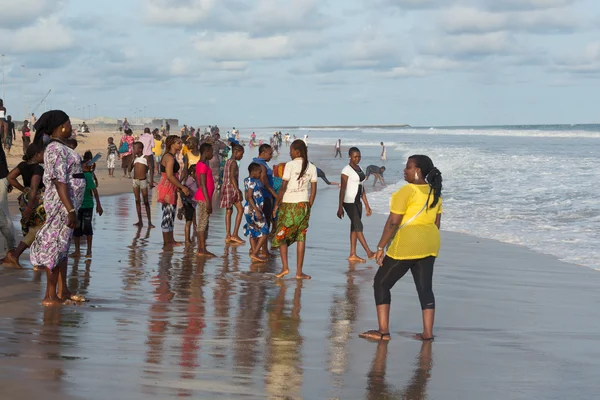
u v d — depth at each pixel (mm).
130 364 5277
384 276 6598
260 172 10945
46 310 7094
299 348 6094
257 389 4871
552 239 13836
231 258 11047
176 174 12094
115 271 9516
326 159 49188
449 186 24375
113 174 28953
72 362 5234
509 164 32438
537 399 4938
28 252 10594
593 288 9336
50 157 7098
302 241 9523
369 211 11320
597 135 102438
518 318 7598
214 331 6555
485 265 11062
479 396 4969
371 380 5262
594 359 6023
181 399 4527
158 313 7199
